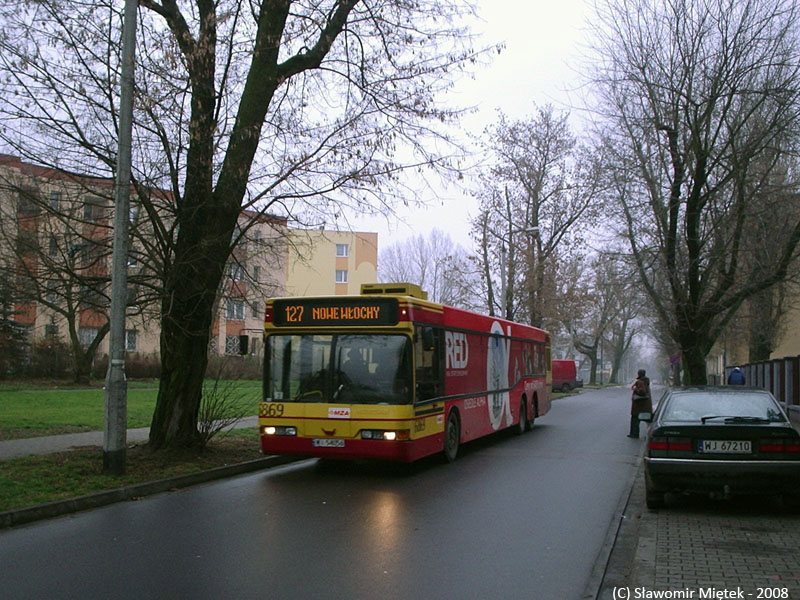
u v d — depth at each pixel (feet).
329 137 42.01
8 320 114.32
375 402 38.40
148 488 33.81
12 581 19.75
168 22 40.65
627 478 39.88
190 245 41.16
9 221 38.73
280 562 21.79
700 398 31.30
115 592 18.79
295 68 43.52
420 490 35.32
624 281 75.92
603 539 25.45
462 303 136.15
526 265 124.06
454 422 47.03
